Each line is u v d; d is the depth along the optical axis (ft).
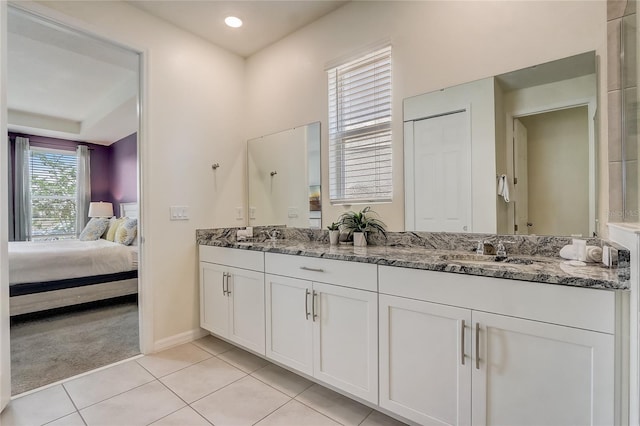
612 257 4.08
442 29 6.38
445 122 6.35
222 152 9.57
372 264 5.31
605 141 4.80
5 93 5.86
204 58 9.15
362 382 5.45
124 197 19.34
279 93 9.30
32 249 11.40
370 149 7.48
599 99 4.86
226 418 5.44
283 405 5.81
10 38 9.25
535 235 5.40
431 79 6.53
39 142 18.22
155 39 8.08
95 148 20.34
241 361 7.54
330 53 8.10
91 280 11.71
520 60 5.53
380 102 7.32
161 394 6.16
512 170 5.63
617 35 4.66
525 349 3.94
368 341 5.37
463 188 6.13
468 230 6.07
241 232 9.38
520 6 5.54
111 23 7.30
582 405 3.61
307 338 6.28
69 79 12.23
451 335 4.50
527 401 3.94
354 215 7.28
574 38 5.06
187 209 8.72
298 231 8.86
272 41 9.34
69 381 6.63
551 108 5.25
